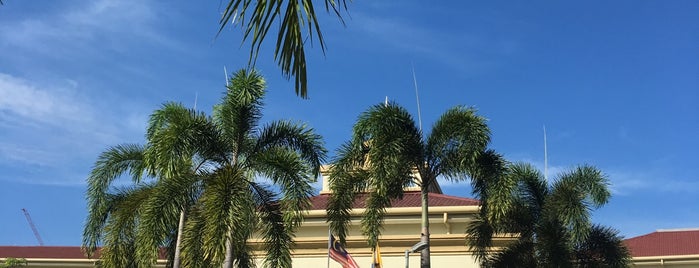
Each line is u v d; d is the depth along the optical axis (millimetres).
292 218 15922
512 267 19844
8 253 32188
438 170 18438
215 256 13914
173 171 15648
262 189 16859
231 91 17000
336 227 18734
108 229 17250
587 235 19047
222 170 15312
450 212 25234
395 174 17891
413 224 25750
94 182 19156
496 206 17531
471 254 22531
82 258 29875
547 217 19484
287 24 4906
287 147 17250
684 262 25312
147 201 16203
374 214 18391
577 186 19734
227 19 4738
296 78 5051
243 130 16984
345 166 18844
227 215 14297
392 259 25078
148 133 17750
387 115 18109
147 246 15211
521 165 21172
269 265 16766
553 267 18750
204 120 16641
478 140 17719
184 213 16766
